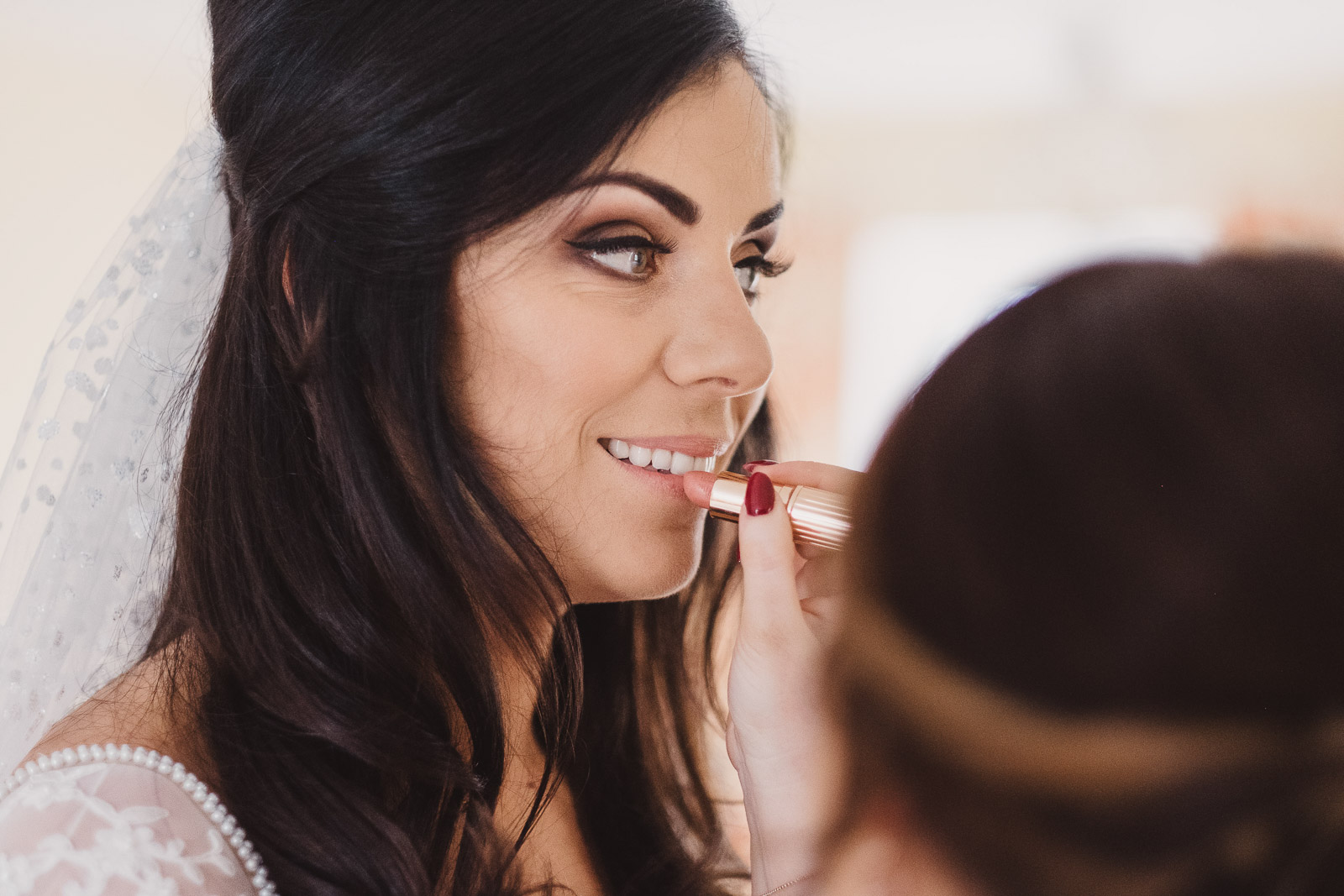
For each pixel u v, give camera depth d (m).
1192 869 0.29
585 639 1.03
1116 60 3.89
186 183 0.85
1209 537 0.29
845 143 4.71
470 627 0.74
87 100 3.96
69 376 0.82
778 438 1.20
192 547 0.73
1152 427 0.30
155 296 0.83
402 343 0.71
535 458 0.73
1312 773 0.29
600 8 0.69
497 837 0.75
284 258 0.73
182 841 0.59
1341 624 0.28
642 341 0.72
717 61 0.73
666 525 0.77
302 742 0.68
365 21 0.69
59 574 0.78
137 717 0.66
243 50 0.73
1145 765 0.29
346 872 0.64
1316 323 0.30
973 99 4.37
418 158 0.68
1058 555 0.30
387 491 0.72
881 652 0.31
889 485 0.32
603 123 0.69
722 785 1.19
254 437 0.74
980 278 4.59
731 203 0.74
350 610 0.72
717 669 1.18
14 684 0.78
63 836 0.57
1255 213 4.12
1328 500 0.28
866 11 3.51
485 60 0.68
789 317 4.75
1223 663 0.29
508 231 0.70
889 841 0.33
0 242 3.90
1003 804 0.30
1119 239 4.32
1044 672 0.29
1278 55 3.79
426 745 0.70
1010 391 0.31
